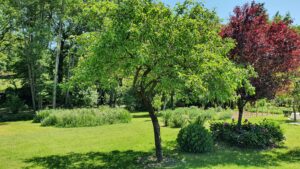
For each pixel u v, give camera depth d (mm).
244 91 10227
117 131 15039
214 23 8641
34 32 25828
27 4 26109
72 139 12906
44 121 18984
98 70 7137
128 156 9508
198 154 9383
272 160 8719
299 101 10805
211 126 11773
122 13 7137
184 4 7742
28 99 33062
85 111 19438
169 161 8570
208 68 7465
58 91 30797
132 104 31766
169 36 7328
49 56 28000
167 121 17094
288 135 13195
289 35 9859
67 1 26094
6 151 10555
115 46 6656
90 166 8461
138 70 8078
